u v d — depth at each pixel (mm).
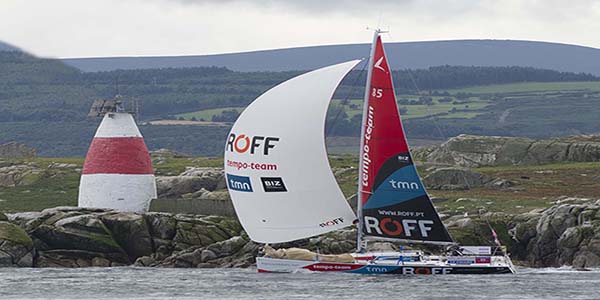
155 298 168000
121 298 168750
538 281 185625
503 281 184500
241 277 193375
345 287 175375
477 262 192000
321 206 193000
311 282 182000
